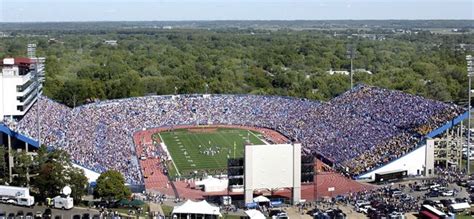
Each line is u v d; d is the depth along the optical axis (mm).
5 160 126938
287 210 112812
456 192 121750
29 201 108000
